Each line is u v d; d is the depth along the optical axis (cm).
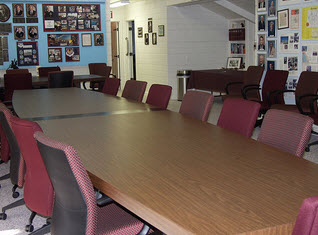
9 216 344
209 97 340
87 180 173
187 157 222
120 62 1258
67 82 699
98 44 990
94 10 973
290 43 588
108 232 202
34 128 223
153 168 205
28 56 926
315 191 170
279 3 600
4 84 657
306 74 508
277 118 258
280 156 221
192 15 999
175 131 288
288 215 147
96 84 900
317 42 542
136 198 167
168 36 990
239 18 985
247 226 140
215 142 254
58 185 184
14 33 905
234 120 305
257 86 604
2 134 346
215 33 1027
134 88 484
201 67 1030
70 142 262
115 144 254
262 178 187
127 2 1018
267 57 639
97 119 341
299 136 237
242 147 241
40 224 326
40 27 927
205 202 161
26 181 251
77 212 180
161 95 425
